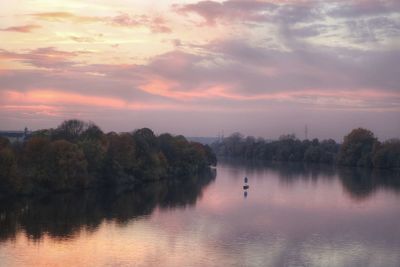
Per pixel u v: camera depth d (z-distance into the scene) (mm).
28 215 88188
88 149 131250
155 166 156750
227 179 169375
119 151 141875
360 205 107312
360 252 66188
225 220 86750
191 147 192375
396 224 85062
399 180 168000
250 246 68125
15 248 65438
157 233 75312
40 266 57594
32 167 113750
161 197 117188
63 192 119188
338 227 81938
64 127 149375
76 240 70250
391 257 63969
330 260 62188
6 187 103438
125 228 78812
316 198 118000
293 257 63125
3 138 120812
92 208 97750
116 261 59938
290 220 87688
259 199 115000
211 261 60500
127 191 127312
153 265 58562
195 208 100250
